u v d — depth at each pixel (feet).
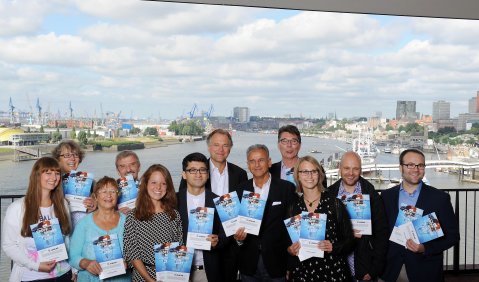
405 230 9.58
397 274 9.80
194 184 9.63
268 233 9.99
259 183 10.28
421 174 9.62
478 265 15.11
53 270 8.92
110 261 8.95
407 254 9.71
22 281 8.75
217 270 9.83
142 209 9.10
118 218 9.41
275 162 11.96
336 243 9.00
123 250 9.09
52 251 8.73
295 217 9.25
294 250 9.20
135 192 10.77
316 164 9.16
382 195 10.22
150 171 9.18
